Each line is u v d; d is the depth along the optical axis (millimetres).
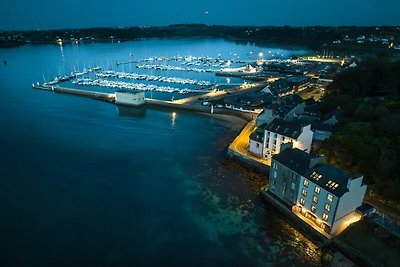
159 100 158750
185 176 85562
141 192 77562
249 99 149500
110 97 167625
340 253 57938
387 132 83500
